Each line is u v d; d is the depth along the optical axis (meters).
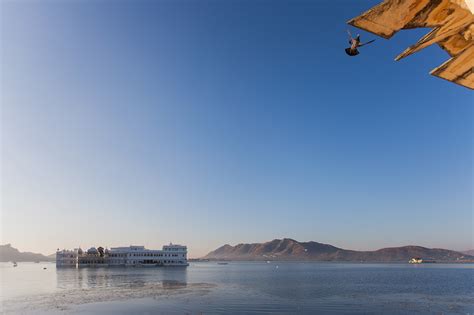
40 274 153.12
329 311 51.12
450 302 59.72
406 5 4.34
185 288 84.19
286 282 106.12
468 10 4.36
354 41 4.96
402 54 5.08
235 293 73.06
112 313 49.91
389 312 50.38
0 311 52.03
